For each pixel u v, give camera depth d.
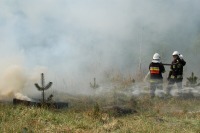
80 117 8.32
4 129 7.05
